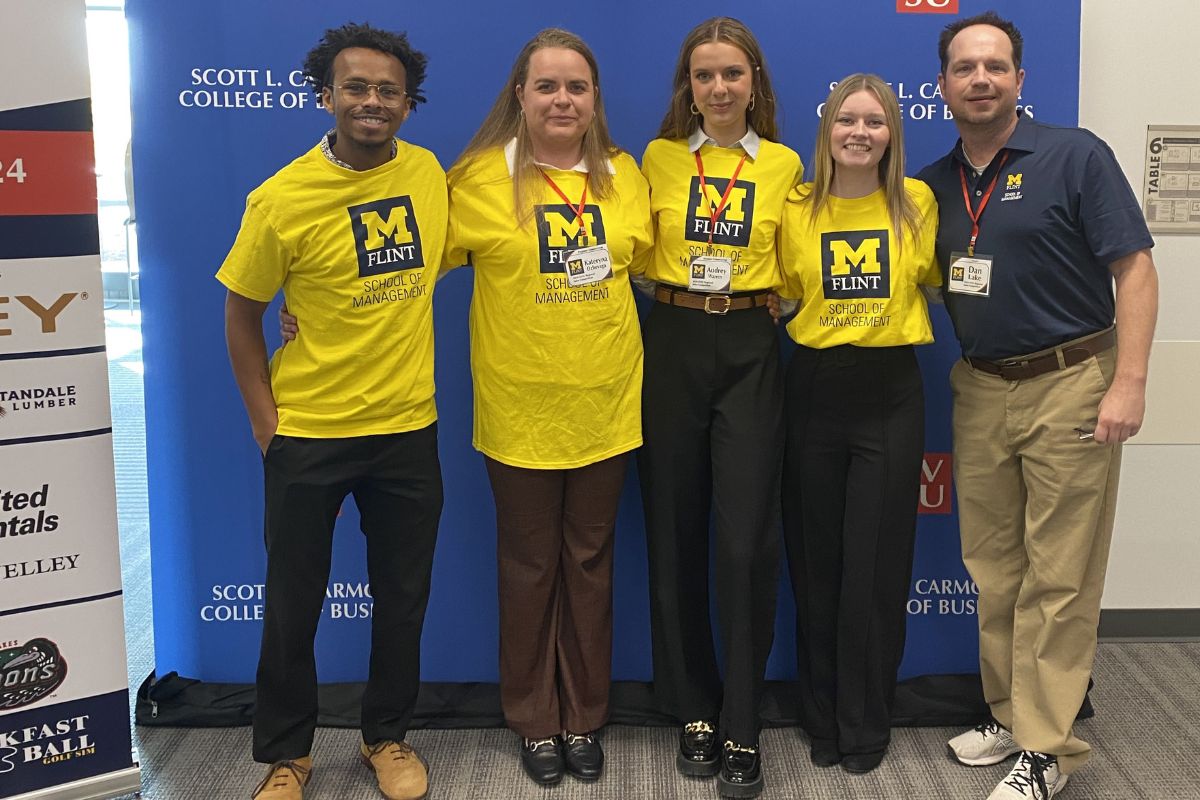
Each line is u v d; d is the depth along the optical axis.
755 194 2.01
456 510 2.46
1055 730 2.00
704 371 2.04
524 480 2.04
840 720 2.18
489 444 2.05
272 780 2.02
